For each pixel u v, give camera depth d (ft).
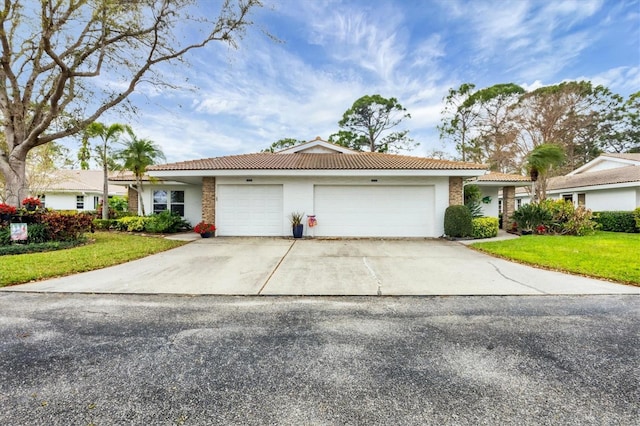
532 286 17.26
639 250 26.91
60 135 35.42
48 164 54.75
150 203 52.34
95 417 6.57
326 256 26.32
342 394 7.39
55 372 8.34
